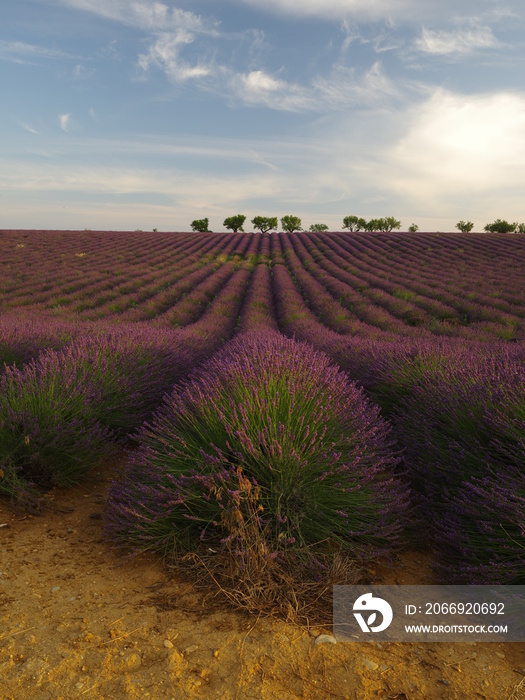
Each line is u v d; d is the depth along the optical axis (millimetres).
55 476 3717
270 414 3252
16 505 3383
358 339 9945
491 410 3598
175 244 48500
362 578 2531
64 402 4230
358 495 2990
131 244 46625
